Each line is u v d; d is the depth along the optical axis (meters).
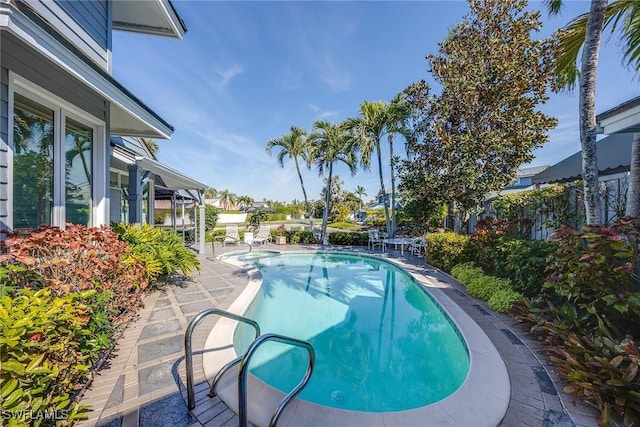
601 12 3.91
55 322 2.13
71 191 4.33
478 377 2.79
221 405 2.39
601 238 3.11
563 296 3.59
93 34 4.81
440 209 12.16
